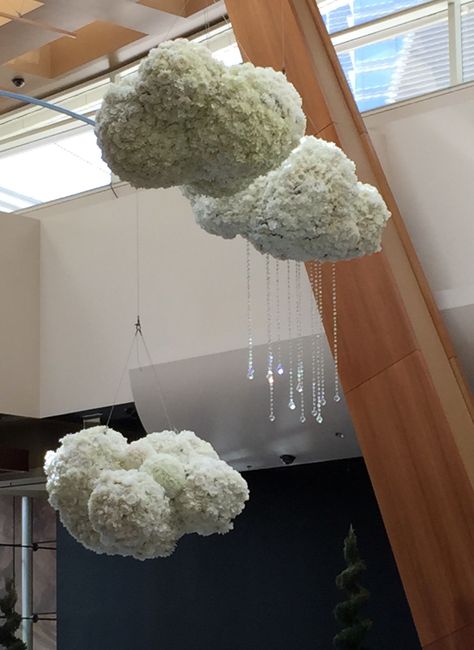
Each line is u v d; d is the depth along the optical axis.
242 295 9.73
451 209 8.54
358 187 4.75
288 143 4.18
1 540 13.42
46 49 11.30
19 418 11.18
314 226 4.58
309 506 11.20
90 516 5.08
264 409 9.83
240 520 11.55
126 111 3.94
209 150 3.99
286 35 8.12
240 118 3.97
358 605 8.75
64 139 11.55
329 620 10.88
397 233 8.36
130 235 10.65
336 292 8.17
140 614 11.95
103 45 10.95
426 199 8.66
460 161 8.53
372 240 4.76
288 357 9.36
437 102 8.73
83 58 11.10
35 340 11.16
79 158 11.39
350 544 8.84
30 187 11.66
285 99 4.12
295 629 11.05
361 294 8.02
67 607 12.43
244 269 9.76
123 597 12.07
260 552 11.39
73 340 10.95
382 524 10.76
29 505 13.55
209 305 9.95
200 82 3.88
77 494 5.30
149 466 5.27
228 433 10.34
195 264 10.12
